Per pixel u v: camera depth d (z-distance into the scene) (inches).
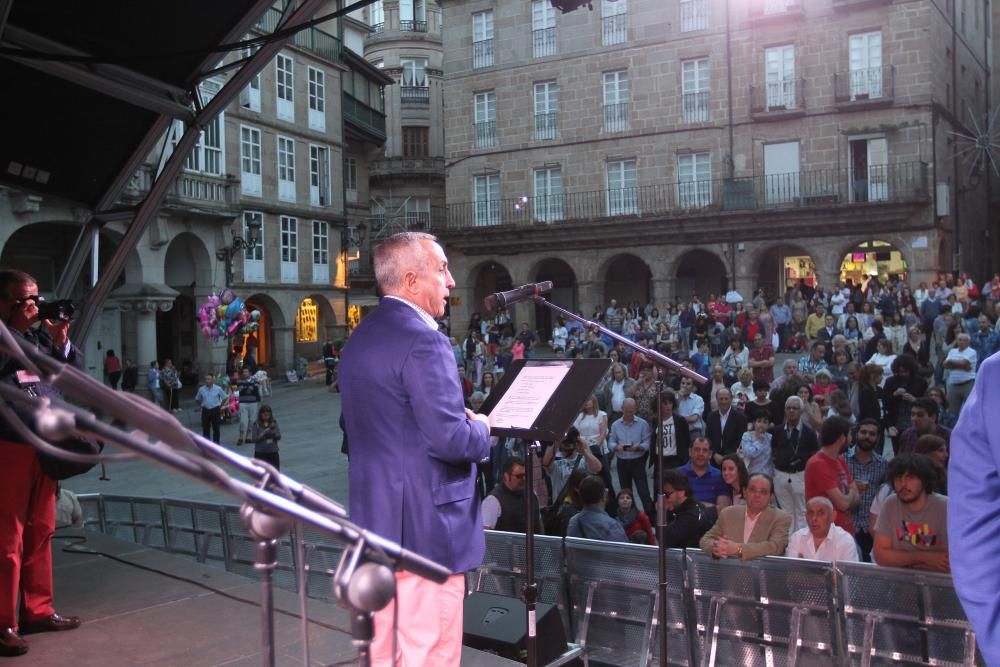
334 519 58.2
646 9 1165.7
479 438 106.3
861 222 1021.2
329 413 852.6
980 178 1201.4
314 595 241.4
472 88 1298.0
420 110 1712.6
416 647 105.0
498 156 1279.5
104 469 551.2
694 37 1135.0
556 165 1239.5
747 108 1103.6
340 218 1274.6
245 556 273.4
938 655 171.5
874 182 1037.2
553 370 127.4
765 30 1089.4
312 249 1224.2
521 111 1261.1
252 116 1098.7
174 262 1035.9
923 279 1002.1
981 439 62.8
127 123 232.5
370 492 105.9
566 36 1223.5
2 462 152.3
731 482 260.1
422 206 1626.5
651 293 1294.3
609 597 212.5
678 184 1153.4
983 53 1310.3
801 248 1117.7
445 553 104.9
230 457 55.3
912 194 1005.8
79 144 233.9
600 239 1190.3
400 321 107.7
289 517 54.1
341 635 170.1
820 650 184.9
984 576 60.9
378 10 1728.6
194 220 984.3
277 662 155.6
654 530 276.8
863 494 260.5
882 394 406.9
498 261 1288.1
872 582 179.5
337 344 1273.4
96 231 250.8
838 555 203.8
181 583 203.3
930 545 177.0
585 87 1213.7
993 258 1346.0
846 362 509.7
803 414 315.0
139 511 310.2
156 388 870.4
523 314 1289.4
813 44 1063.6
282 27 206.2
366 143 1451.8
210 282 1016.9
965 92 1181.1
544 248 1248.8
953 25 1099.9
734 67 1111.0
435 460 105.7
